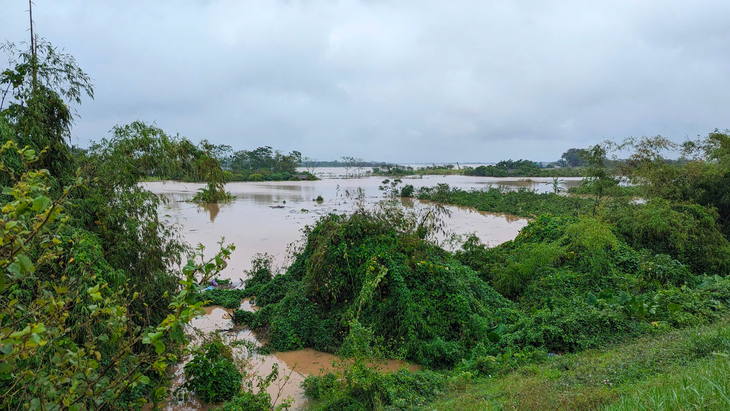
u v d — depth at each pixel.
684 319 7.64
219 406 6.59
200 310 2.67
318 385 6.78
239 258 15.61
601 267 11.46
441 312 8.94
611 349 7.02
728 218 15.35
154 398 2.91
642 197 17.56
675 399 3.27
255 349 8.77
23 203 2.08
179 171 8.40
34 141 6.57
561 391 4.82
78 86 7.45
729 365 3.89
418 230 12.73
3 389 3.89
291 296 9.95
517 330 8.52
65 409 2.54
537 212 27.53
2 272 2.09
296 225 22.83
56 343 2.73
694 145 17.95
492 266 12.55
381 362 7.20
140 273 7.69
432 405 5.59
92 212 7.14
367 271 9.06
